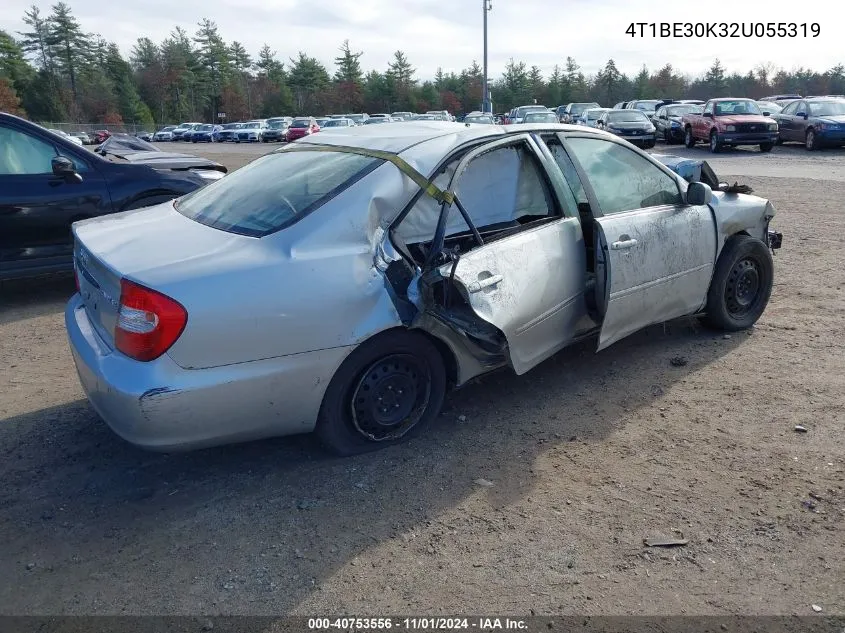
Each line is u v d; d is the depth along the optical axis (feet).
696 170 19.98
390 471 11.22
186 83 300.81
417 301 10.79
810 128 71.15
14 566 9.19
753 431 12.16
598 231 12.94
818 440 11.76
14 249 20.48
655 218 14.07
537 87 290.56
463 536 9.58
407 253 11.20
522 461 11.45
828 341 16.16
